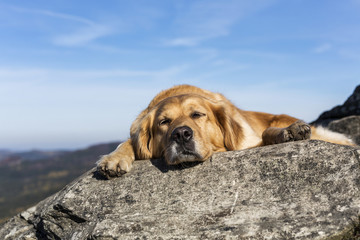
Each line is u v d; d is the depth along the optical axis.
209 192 1.08
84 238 1.07
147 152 1.30
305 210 0.99
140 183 1.15
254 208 1.02
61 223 1.18
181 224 1.03
